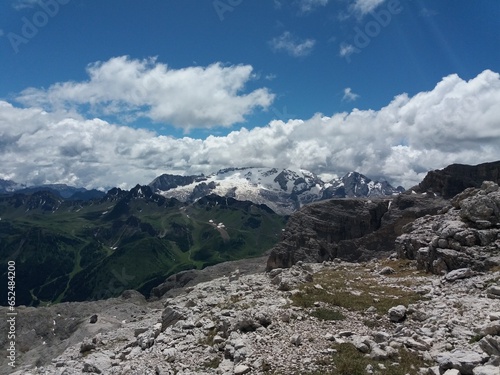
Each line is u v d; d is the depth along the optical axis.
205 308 36.88
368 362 21.67
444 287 38.00
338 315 30.47
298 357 23.17
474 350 20.80
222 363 24.31
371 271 52.06
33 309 91.88
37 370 36.72
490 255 41.91
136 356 29.92
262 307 32.41
